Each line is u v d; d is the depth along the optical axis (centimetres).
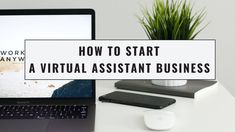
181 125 89
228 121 92
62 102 107
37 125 87
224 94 117
